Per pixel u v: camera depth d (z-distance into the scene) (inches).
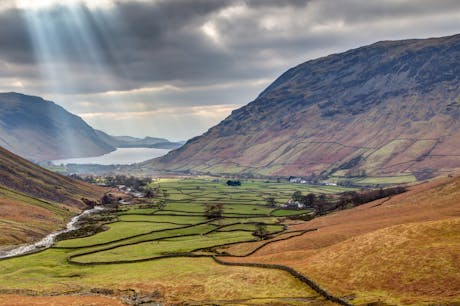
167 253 6338.6
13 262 6156.5
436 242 4377.5
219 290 4473.4
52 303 4136.3
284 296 4146.2
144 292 4586.6
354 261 4512.8
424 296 3597.4
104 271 5511.8
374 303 3631.9
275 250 6102.4
